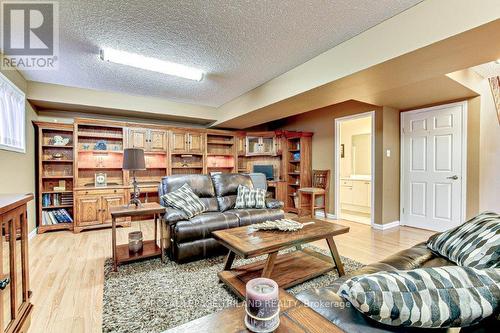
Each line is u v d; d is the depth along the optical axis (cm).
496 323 83
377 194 429
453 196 390
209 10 200
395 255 169
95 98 410
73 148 412
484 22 164
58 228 402
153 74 337
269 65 309
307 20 214
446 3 180
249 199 371
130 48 261
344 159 647
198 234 275
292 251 294
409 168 442
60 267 258
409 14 200
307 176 553
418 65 226
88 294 204
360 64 237
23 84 344
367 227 433
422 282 80
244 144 603
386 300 76
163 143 501
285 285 206
